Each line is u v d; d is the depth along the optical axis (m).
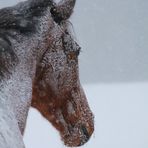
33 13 4.73
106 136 24.14
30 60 4.59
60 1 5.18
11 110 3.94
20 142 3.74
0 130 3.62
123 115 31.94
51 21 4.90
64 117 5.42
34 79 4.93
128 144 22.33
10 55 4.20
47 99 5.23
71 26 5.28
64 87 5.19
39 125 27.88
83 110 5.52
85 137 5.59
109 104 37.91
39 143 22.16
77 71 5.30
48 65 4.98
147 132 25.25
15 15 4.60
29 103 4.40
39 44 4.73
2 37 4.30
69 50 5.17
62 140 5.61
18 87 4.26
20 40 4.51
